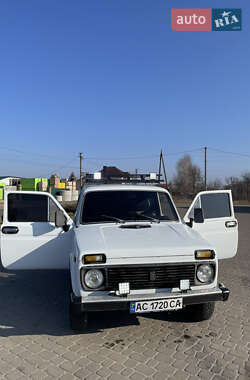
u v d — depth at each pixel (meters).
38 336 3.84
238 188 61.66
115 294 3.31
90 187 5.11
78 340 3.73
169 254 3.48
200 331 3.94
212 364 3.20
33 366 3.18
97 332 3.93
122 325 4.12
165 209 4.96
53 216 4.68
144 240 3.73
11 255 4.51
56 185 43.66
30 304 4.94
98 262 3.37
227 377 2.97
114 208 4.78
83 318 3.79
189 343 3.63
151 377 2.98
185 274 3.52
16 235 4.52
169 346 3.56
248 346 3.56
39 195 4.68
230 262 7.80
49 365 3.19
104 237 3.83
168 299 3.36
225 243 5.13
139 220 4.64
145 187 5.22
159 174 6.11
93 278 3.36
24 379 2.95
